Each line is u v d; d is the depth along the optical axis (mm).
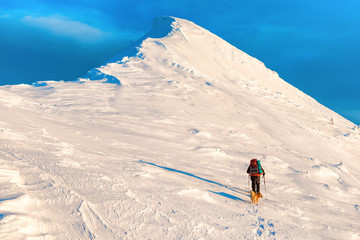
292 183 14977
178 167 11062
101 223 4344
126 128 18625
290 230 6184
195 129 22766
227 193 8586
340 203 12336
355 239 7055
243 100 49312
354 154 39500
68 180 5543
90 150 9586
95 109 25172
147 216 5082
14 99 16125
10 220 3303
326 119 58781
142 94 36344
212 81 58312
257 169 9211
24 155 6352
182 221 5285
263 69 99875
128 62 59531
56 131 11570
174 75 55656
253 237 5422
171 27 101938
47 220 3773
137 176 7324
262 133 33938
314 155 31391
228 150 19750
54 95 29719
